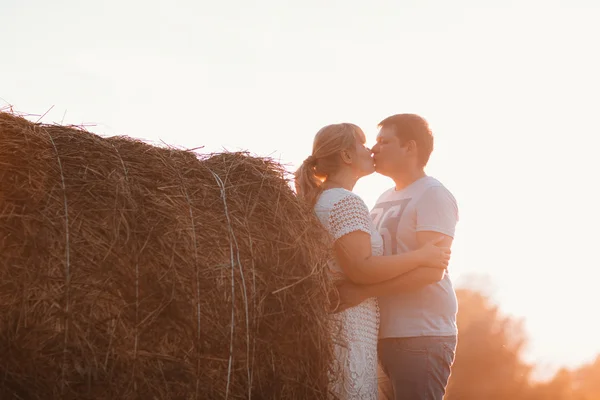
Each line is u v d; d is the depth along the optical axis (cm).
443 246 497
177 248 363
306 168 485
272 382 380
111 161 375
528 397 2095
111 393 338
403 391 490
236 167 416
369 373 461
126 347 343
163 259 358
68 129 384
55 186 350
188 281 361
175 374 352
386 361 499
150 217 365
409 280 462
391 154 518
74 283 337
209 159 423
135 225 356
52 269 335
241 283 375
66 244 339
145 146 400
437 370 491
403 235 506
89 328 337
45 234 338
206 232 376
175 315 354
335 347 444
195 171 402
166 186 381
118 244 350
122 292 346
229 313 369
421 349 487
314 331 398
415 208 503
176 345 355
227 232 381
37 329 328
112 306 343
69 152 368
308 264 404
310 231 420
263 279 384
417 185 513
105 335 340
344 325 450
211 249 374
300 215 420
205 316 362
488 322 2173
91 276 341
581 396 2114
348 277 460
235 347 369
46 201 345
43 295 331
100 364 337
